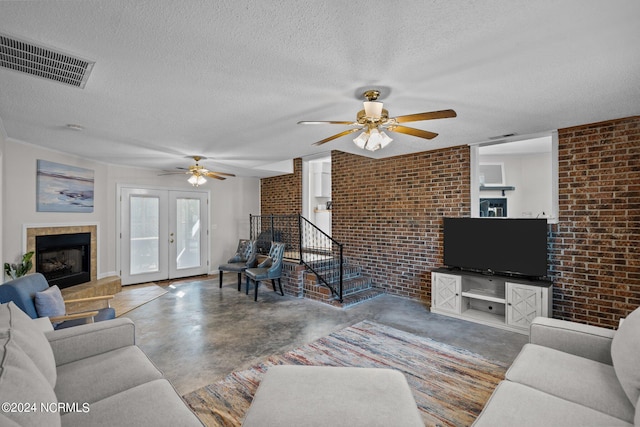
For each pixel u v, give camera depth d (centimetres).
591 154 322
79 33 159
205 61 189
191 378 247
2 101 251
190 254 677
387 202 503
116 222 567
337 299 457
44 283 285
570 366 168
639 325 149
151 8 140
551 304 332
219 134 352
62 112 278
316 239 702
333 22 152
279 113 281
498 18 149
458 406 210
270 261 518
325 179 746
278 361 275
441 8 142
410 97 246
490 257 378
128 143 395
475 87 227
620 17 146
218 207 722
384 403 147
